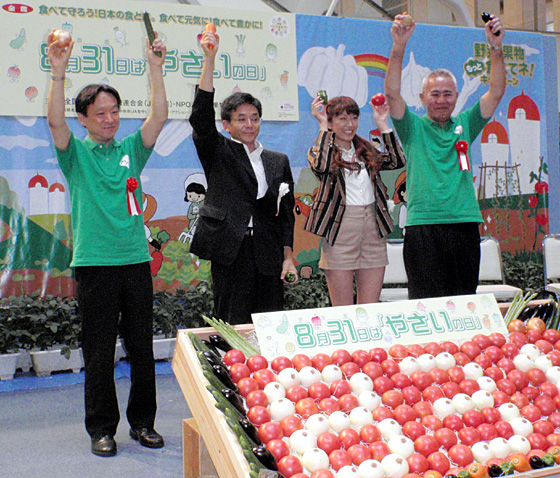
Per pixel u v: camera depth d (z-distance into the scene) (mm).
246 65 5082
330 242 3195
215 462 1631
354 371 1919
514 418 1801
